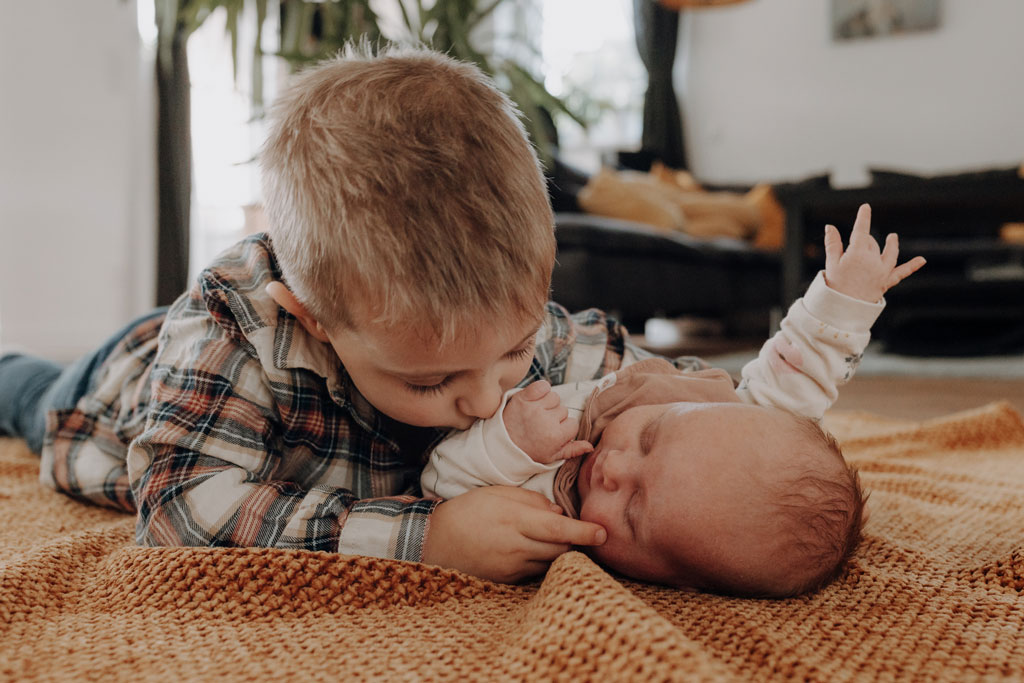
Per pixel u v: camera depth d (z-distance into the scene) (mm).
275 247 626
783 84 5125
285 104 635
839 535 618
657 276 2613
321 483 740
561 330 883
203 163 3844
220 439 673
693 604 592
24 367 1178
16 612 562
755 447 615
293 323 709
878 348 3254
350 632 532
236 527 635
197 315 750
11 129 2988
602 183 3219
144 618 554
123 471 896
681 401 747
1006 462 1141
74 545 673
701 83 5320
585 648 444
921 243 3637
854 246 759
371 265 537
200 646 510
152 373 774
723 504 592
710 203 3957
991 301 2865
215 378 690
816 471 616
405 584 588
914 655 503
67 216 3174
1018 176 2389
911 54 4801
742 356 2928
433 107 571
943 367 2604
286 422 712
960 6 4660
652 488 613
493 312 548
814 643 522
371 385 614
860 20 4879
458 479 676
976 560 716
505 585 621
